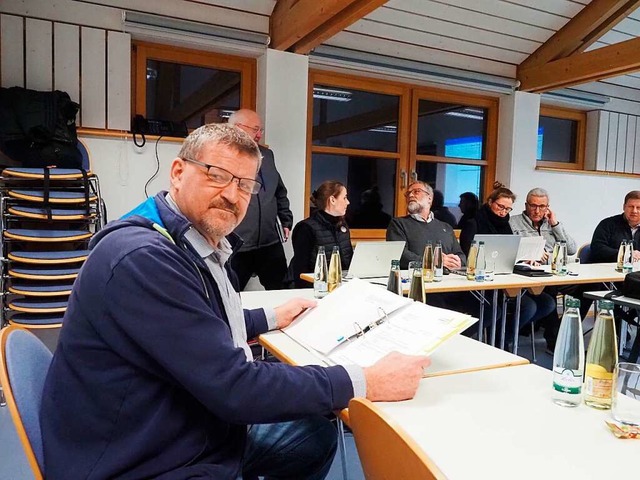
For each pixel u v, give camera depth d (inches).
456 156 188.7
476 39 168.1
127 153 127.1
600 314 43.4
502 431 37.0
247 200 45.4
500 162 192.2
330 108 166.1
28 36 117.2
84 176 110.0
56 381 37.4
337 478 75.8
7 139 106.3
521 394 44.3
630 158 216.5
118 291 35.5
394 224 135.3
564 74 167.9
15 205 107.1
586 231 206.5
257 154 45.8
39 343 44.5
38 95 110.0
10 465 75.5
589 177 204.5
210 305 41.4
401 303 54.2
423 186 137.3
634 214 154.9
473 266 115.0
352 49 156.3
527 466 32.1
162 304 35.8
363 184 173.5
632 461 33.0
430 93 180.2
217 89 146.9
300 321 60.6
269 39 142.1
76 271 108.8
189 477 37.6
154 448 37.1
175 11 131.9
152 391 37.0
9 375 35.3
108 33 124.9
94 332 36.4
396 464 26.7
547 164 206.4
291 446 51.8
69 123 113.9
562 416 39.8
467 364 52.1
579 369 42.1
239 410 36.6
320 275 83.1
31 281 110.2
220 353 36.7
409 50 165.3
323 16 116.2
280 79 144.3
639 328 120.1
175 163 44.4
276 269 135.9
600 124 207.6
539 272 123.0
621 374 38.9
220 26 136.8
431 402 42.1
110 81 126.2
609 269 135.6
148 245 37.3
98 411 36.6
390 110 176.1
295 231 129.4
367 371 42.0
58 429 36.9
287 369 39.8
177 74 141.3
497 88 181.3
